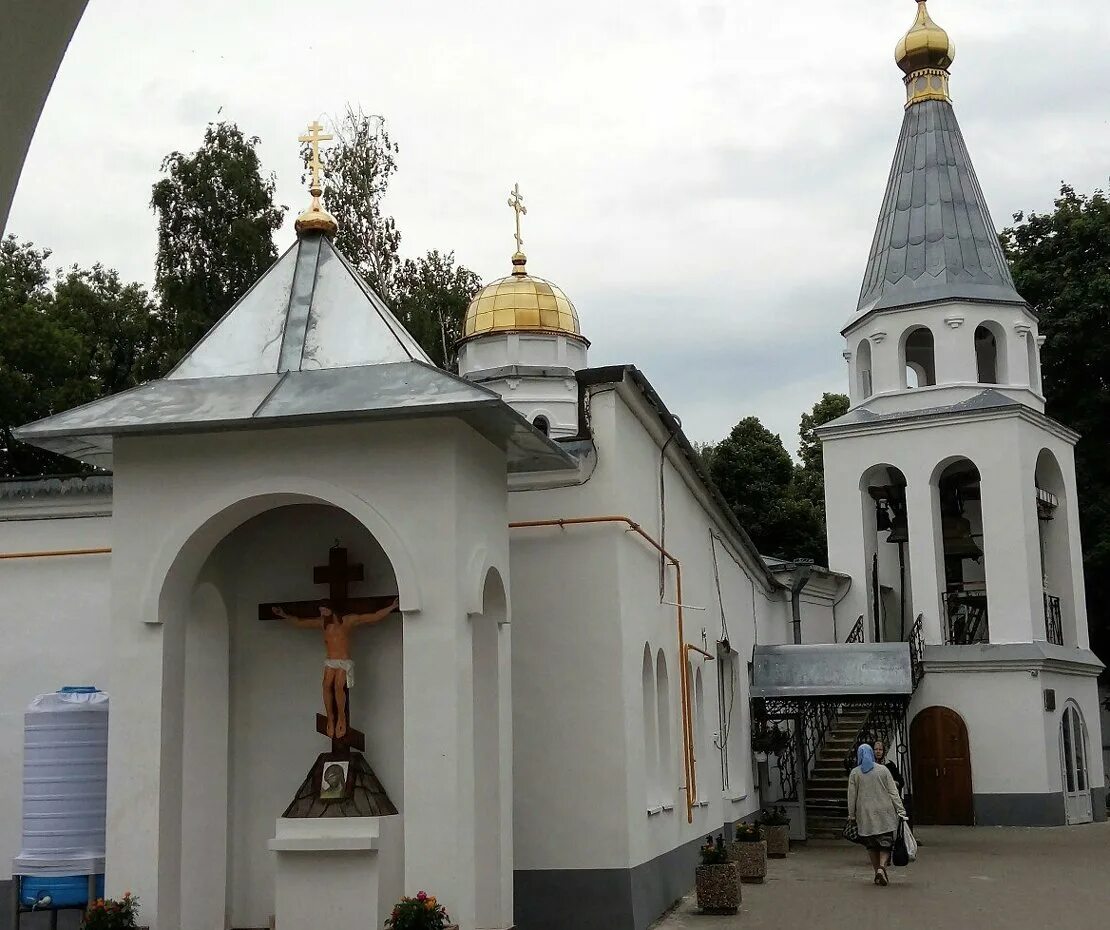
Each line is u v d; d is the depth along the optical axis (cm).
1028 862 2192
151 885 1133
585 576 1501
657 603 1738
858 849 2414
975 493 3397
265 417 1129
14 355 3102
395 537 1155
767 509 4966
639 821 1513
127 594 1180
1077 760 3195
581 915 1442
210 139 3431
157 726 1156
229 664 1305
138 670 1168
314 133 1437
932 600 3177
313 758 1288
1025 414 3166
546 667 1493
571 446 1518
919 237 3397
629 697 1498
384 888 1169
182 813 1263
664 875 1647
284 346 1272
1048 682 3081
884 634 3569
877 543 3522
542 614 1502
